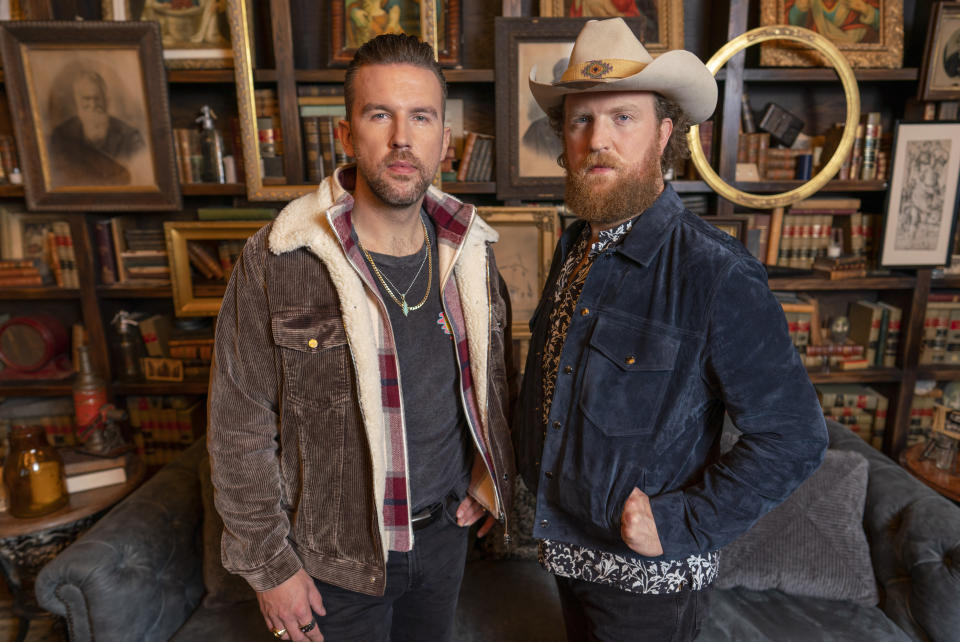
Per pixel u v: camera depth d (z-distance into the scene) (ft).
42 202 7.22
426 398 3.77
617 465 3.33
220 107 7.83
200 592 5.53
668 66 3.17
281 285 3.42
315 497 3.59
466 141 7.54
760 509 3.14
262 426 3.52
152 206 7.29
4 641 6.56
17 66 6.84
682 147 3.79
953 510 4.97
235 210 7.45
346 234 3.38
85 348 6.95
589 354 3.44
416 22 7.09
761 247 8.00
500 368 4.27
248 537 3.44
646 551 3.18
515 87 7.11
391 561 3.84
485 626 5.31
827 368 8.06
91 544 4.69
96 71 6.95
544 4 7.19
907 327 7.87
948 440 6.90
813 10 7.14
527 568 6.08
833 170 7.38
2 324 8.07
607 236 3.66
